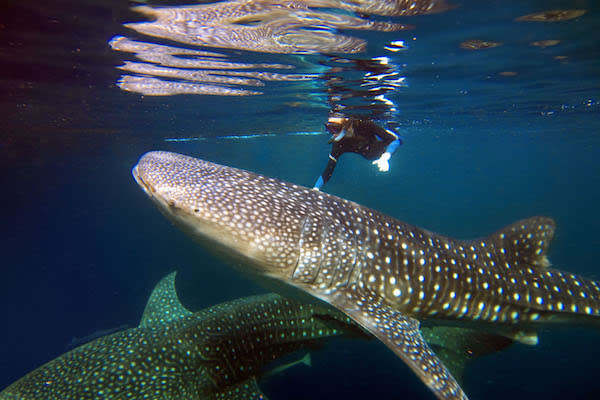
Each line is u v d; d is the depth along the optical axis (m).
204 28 6.36
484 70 10.07
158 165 3.44
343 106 15.05
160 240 31.00
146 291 24.50
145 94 11.93
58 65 8.40
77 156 28.75
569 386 8.66
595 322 4.25
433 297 3.71
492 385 8.90
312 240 3.34
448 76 10.55
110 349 4.48
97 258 36.66
